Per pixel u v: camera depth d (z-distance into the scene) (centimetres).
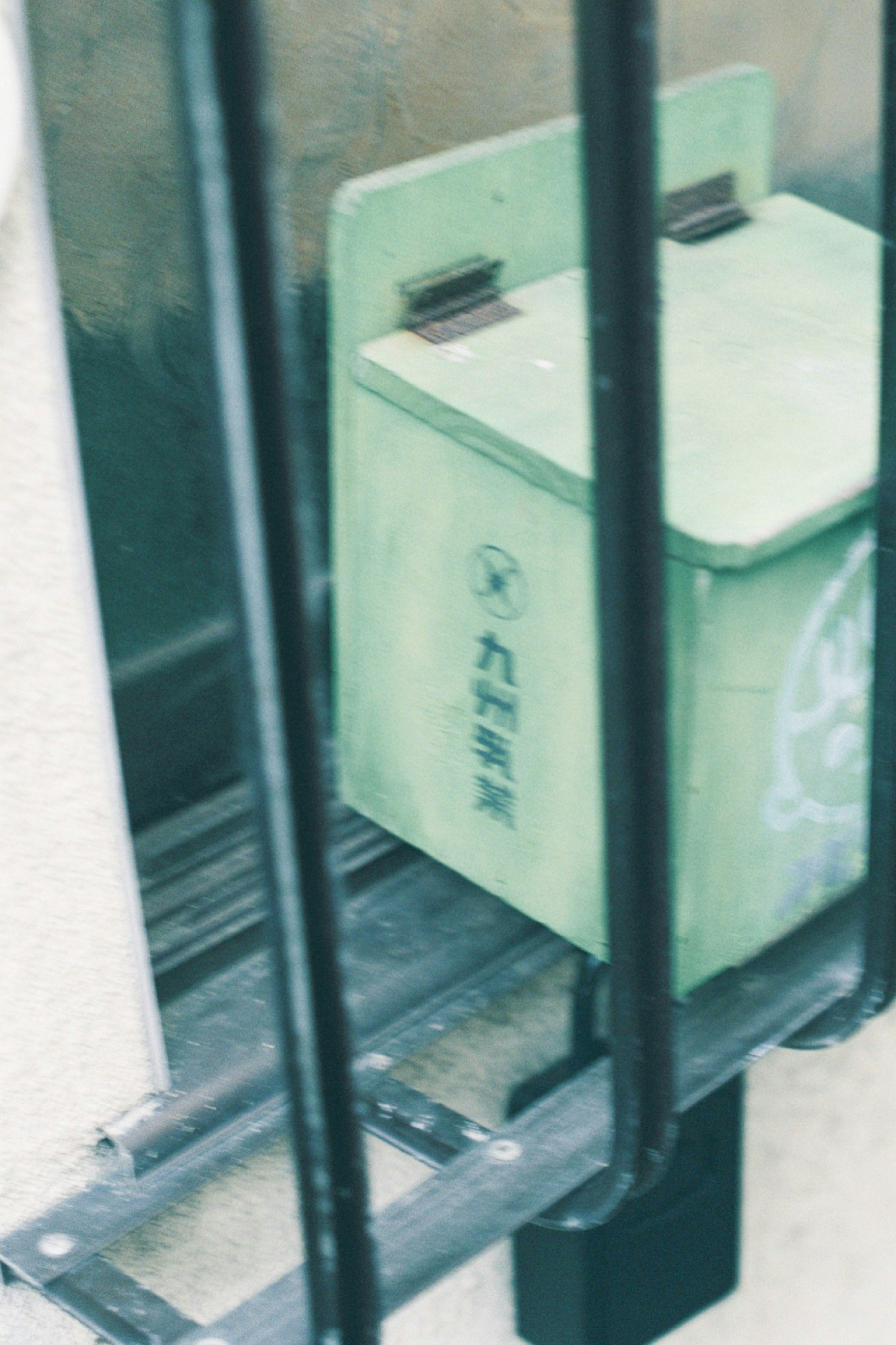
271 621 80
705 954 133
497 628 131
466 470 127
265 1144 130
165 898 153
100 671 111
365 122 158
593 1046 151
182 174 73
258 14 70
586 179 87
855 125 197
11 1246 120
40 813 111
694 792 125
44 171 138
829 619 126
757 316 141
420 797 146
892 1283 220
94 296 146
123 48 140
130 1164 125
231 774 169
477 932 150
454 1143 130
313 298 161
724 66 181
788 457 123
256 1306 112
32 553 104
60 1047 120
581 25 84
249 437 76
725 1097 162
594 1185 119
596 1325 162
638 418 92
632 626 97
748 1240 195
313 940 88
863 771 138
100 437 151
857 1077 197
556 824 135
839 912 150
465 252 135
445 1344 162
